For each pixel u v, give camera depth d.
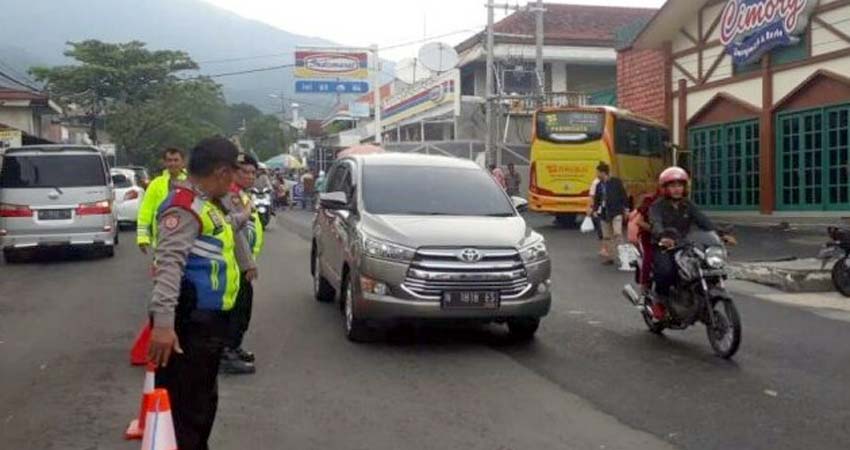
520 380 7.50
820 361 8.12
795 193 21.64
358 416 6.48
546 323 10.04
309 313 10.73
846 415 6.43
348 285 9.13
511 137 36.50
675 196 8.89
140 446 5.85
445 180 9.95
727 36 23.48
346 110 64.62
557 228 24.58
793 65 21.38
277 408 6.68
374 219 9.02
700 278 8.38
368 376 7.64
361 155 10.79
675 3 24.95
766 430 6.09
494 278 8.45
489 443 5.87
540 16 31.22
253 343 8.98
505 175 30.14
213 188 4.49
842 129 19.92
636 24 28.88
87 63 48.06
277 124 84.00
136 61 48.88
